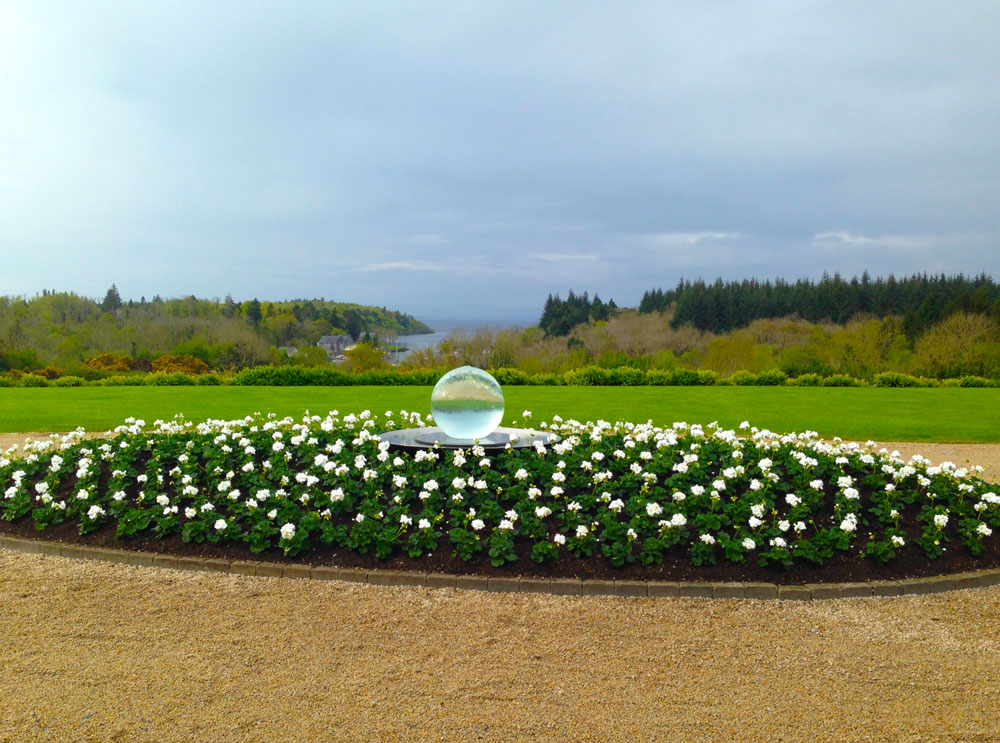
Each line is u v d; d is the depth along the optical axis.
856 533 6.27
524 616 5.05
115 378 25.48
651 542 5.84
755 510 6.01
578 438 8.72
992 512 6.61
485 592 5.47
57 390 21.78
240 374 25.20
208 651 4.53
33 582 5.75
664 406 17.42
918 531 6.32
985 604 5.34
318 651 4.53
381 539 5.98
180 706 3.87
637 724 3.71
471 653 4.50
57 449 8.82
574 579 5.55
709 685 4.12
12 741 3.55
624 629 4.86
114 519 6.88
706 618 5.05
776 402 18.66
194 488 6.85
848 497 6.46
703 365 40.78
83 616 5.09
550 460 7.77
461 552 5.88
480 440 8.34
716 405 17.77
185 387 23.42
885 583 5.54
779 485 7.04
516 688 4.07
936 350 38.53
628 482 7.09
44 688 4.07
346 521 6.53
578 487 7.10
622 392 21.52
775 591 5.43
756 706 3.90
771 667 4.36
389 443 8.01
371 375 25.45
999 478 9.48
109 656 4.47
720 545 5.96
